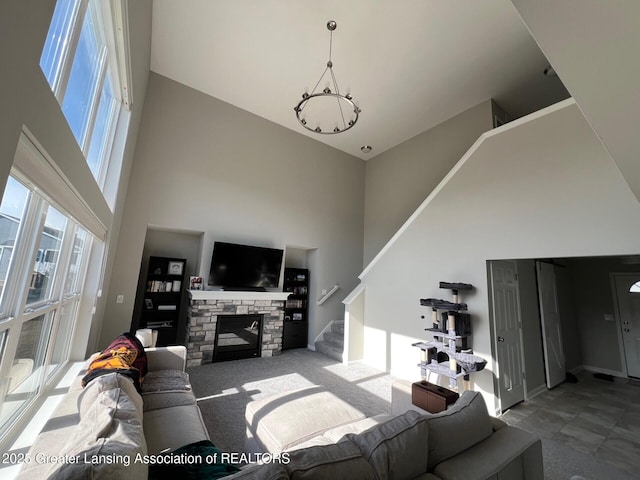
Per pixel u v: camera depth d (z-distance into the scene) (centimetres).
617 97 112
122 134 307
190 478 127
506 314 359
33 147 97
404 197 637
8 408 144
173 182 468
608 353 507
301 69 456
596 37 94
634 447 253
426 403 245
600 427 289
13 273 133
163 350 301
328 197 661
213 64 452
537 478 150
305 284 630
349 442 114
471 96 503
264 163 571
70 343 264
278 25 380
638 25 86
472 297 350
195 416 205
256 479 83
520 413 322
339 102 530
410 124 590
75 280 252
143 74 373
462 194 377
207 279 484
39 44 90
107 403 132
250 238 538
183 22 382
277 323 531
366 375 428
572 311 539
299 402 217
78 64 162
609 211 258
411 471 116
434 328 356
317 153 654
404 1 341
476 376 333
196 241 525
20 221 129
